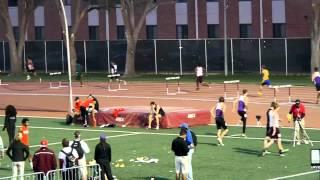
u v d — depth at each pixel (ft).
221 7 286.87
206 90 217.56
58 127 161.79
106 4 281.13
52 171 91.76
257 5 279.28
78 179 94.68
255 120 160.97
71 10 313.73
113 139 141.90
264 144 122.11
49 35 321.32
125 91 222.07
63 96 218.59
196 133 146.30
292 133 142.10
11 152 102.89
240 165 113.29
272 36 277.23
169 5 295.89
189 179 100.48
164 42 279.69
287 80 237.45
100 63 293.84
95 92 222.69
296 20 270.87
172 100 195.62
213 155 121.90
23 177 92.79
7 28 291.58
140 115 157.07
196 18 291.38
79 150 97.71
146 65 283.79
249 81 237.86
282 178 103.09
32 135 150.61
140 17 274.77
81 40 304.30
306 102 184.85
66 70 299.17
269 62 262.26
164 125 154.10
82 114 162.81
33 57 307.58
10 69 309.83
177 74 275.39
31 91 235.40
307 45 255.29
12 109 130.11
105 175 98.94
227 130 139.64
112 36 306.76
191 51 275.18
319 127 149.59
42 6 321.52
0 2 287.28
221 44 269.64
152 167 113.70
